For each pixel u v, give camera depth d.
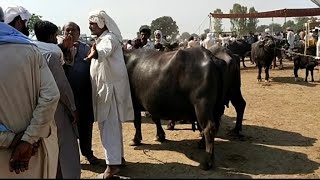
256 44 15.66
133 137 7.82
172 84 5.82
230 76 6.83
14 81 3.87
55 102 3.94
